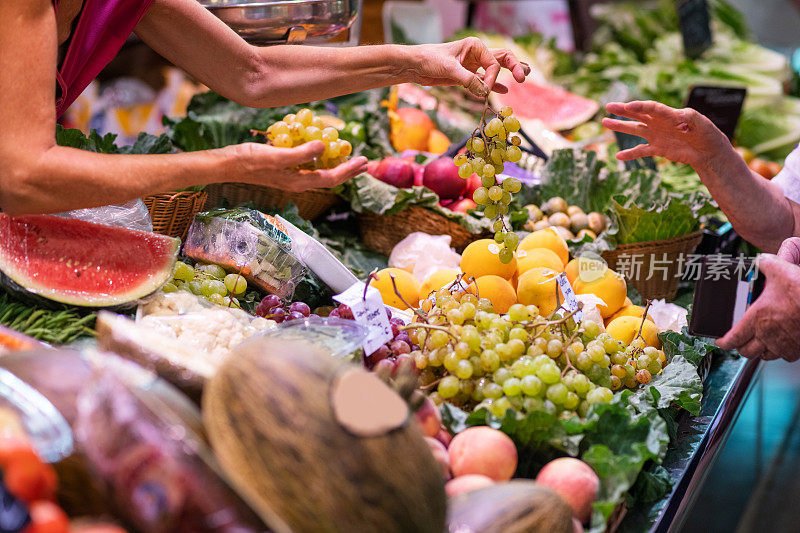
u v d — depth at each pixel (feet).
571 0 16.37
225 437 2.86
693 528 7.47
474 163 5.42
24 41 3.91
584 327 5.11
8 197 4.04
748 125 12.69
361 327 4.64
